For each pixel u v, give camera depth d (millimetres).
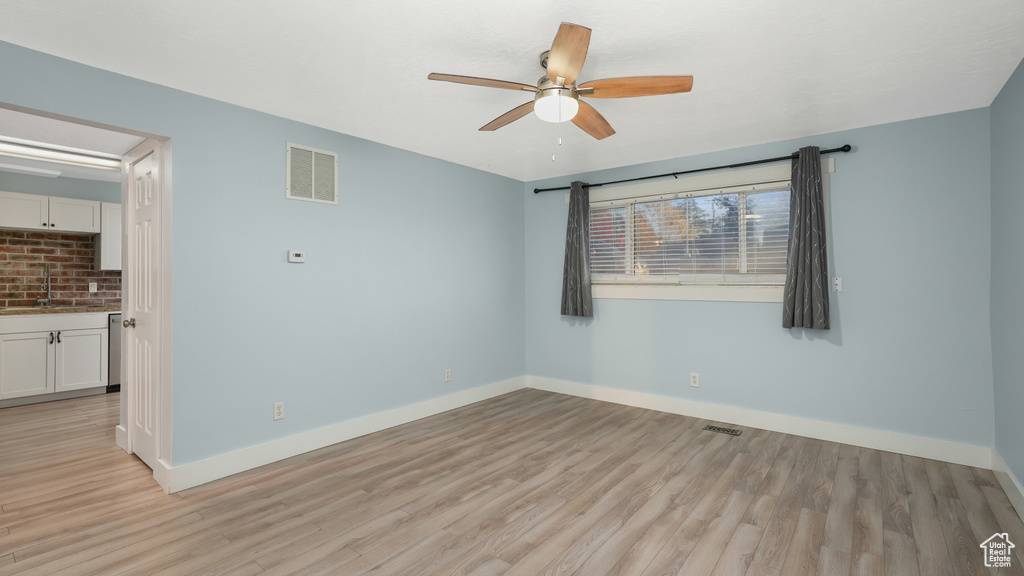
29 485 2773
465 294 4602
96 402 4594
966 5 1886
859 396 3449
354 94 2816
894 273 3318
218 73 2520
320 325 3426
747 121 3297
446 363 4406
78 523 2346
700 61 2391
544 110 2213
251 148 3047
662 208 4363
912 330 3260
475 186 4703
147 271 2996
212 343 2865
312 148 3369
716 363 4074
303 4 1883
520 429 3842
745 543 2164
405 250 4023
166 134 2674
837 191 3514
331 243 3490
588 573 1946
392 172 3916
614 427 3883
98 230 5117
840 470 2988
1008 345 2660
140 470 2992
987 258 3010
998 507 2484
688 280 4219
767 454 3273
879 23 2029
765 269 3855
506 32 2109
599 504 2551
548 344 5191
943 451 3143
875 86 2711
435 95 2828
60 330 4629
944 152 3143
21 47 2215
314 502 2582
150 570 1965
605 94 2227
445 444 3494
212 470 2852
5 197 4559
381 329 3838
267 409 3131
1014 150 2535
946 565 1983
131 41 2178
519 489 2740
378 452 3334
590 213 4844
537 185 5262
